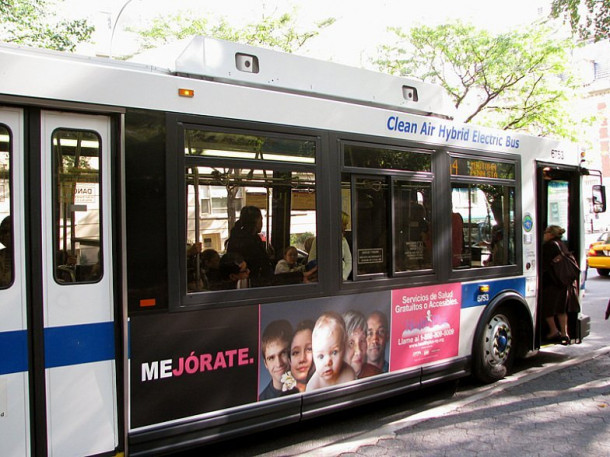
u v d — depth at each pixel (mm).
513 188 6207
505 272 6047
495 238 5988
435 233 5250
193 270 3707
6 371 3072
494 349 5973
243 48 4234
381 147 4785
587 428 4547
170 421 3568
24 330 3129
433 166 5238
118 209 3414
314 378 4285
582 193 7367
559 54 15945
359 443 4340
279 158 4117
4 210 3127
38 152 3207
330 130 4418
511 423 4707
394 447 4234
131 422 3424
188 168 3682
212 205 3793
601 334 8766
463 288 5539
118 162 3410
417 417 4961
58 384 3211
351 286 4520
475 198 5734
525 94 17250
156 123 3561
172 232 3588
